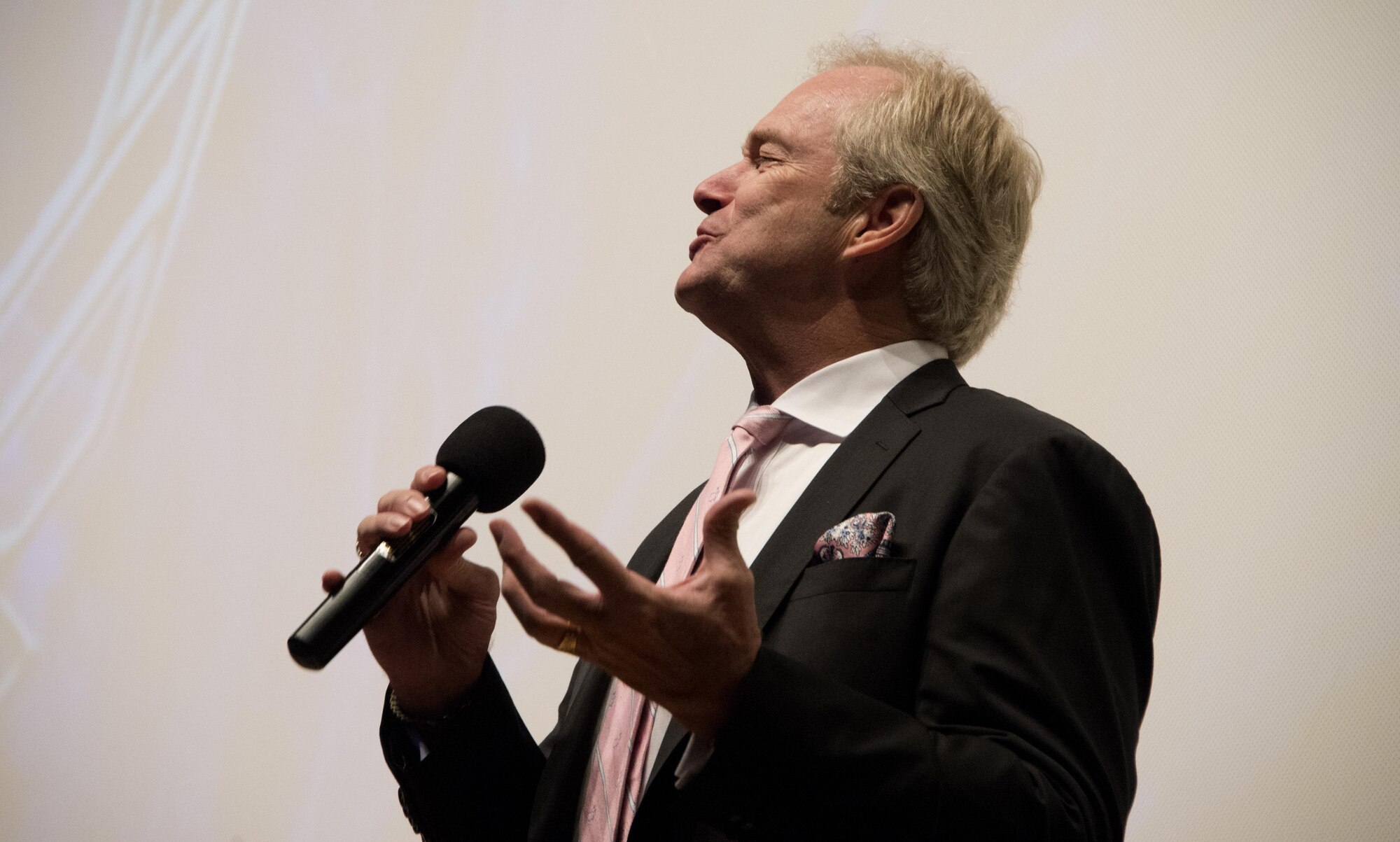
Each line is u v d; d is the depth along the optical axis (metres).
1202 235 2.62
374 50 4.20
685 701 1.30
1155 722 2.47
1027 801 1.33
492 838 1.81
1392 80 2.48
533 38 3.84
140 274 4.66
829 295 1.99
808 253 1.98
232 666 3.99
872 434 1.77
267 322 4.22
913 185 1.98
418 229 3.93
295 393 4.08
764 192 2.01
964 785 1.32
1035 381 2.74
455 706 1.83
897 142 2.00
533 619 1.25
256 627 3.97
